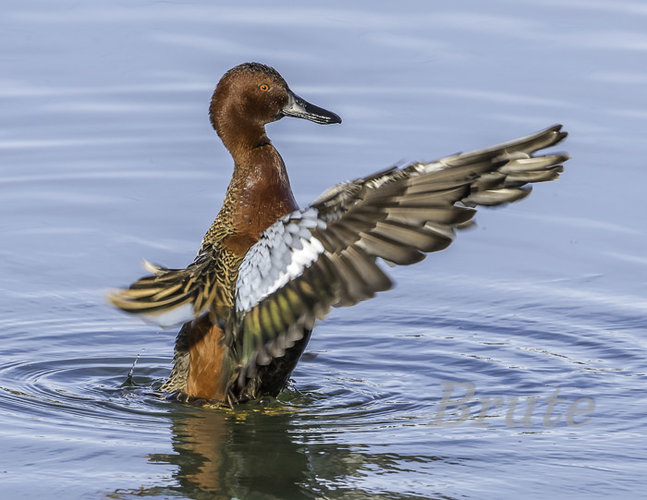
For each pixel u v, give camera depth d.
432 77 17.81
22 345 11.75
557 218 14.92
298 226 8.63
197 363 10.12
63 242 14.29
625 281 13.30
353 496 8.30
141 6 19.89
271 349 8.99
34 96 17.66
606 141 16.31
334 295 8.38
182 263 13.80
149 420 9.84
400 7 19.86
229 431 9.59
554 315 12.54
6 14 19.59
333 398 10.48
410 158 15.86
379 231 8.14
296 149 16.47
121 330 12.26
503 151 8.15
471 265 13.91
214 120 10.73
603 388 10.63
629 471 8.73
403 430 9.62
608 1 20.02
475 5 19.95
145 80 17.94
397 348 11.81
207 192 15.69
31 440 9.29
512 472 8.72
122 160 16.44
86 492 8.31
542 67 18.03
